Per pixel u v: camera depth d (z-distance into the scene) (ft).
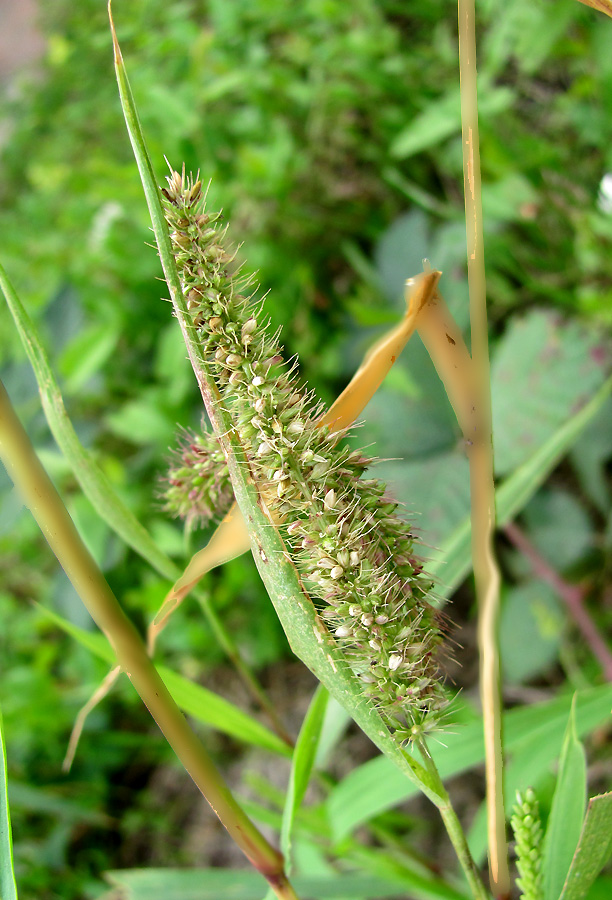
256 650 1.65
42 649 1.70
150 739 1.66
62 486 1.68
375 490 0.67
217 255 0.64
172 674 0.83
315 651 0.66
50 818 1.67
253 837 0.69
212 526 0.95
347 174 1.79
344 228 1.78
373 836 1.47
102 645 0.87
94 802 1.70
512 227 1.55
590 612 1.36
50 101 2.51
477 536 0.69
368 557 0.66
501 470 1.37
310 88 1.69
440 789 0.67
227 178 1.74
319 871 1.13
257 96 1.73
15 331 1.96
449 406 1.45
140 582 1.67
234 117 1.77
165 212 0.64
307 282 1.70
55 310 1.90
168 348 1.65
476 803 1.44
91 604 0.64
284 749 0.89
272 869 0.69
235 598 1.65
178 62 1.85
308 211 1.73
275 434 0.65
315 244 1.77
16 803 1.49
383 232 1.73
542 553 1.39
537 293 1.53
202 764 0.67
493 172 1.55
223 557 0.71
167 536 1.43
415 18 1.88
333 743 0.93
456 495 1.38
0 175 2.62
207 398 0.65
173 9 1.90
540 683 1.48
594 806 0.67
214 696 0.86
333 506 0.65
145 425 1.63
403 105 1.69
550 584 1.37
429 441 1.45
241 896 0.97
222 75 1.77
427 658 0.67
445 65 1.69
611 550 1.35
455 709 0.68
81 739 1.72
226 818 0.68
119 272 1.88
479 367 0.68
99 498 0.79
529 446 1.36
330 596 0.66
